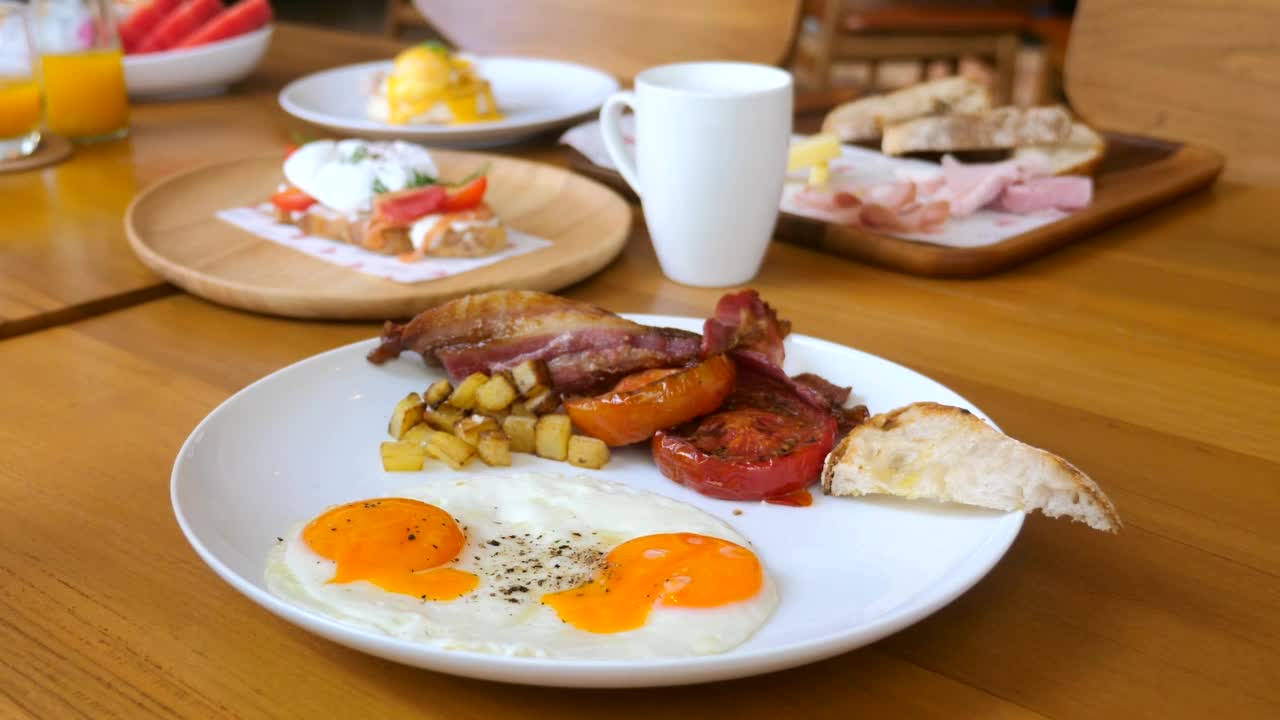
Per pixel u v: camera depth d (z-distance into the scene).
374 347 0.51
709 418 0.45
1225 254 0.71
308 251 0.68
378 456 0.45
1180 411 0.50
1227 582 0.38
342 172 0.68
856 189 0.74
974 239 0.69
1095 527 0.38
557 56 1.40
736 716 0.32
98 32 0.98
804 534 0.39
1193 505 0.43
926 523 0.40
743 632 0.33
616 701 0.33
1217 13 1.03
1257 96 1.00
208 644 0.35
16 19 0.89
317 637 0.35
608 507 0.39
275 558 0.37
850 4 2.30
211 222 0.73
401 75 0.95
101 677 0.33
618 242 0.66
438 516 0.37
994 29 2.09
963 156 0.89
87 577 0.38
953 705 0.33
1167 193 0.79
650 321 0.53
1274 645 0.35
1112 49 1.11
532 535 0.38
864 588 0.36
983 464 0.39
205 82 1.13
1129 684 0.34
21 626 0.35
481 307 0.49
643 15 1.33
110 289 0.63
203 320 0.61
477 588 0.35
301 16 3.42
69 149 0.94
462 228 0.66
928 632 0.36
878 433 0.41
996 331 0.59
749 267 0.65
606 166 0.83
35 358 0.55
